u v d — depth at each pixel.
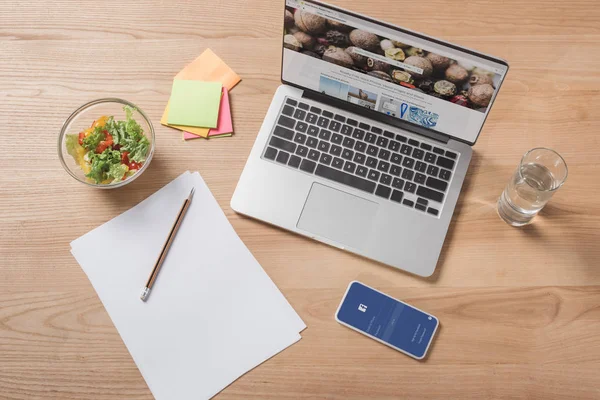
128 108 0.91
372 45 0.82
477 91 0.81
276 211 0.90
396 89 0.86
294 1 0.80
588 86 0.95
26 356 0.86
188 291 0.88
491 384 0.85
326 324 0.87
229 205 0.92
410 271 0.88
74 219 0.91
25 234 0.90
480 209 0.91
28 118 0.95
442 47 0.78
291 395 0.85
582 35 0.97
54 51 0.98
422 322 0.86
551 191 0.82
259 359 0.86
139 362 0.85
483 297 0.88
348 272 0.89
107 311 0.87
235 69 0.98
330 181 0.90
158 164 0.93
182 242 0.90
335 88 0.91
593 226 0.90
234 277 0.89
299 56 0.88
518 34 0.97
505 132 0.94
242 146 0.94
